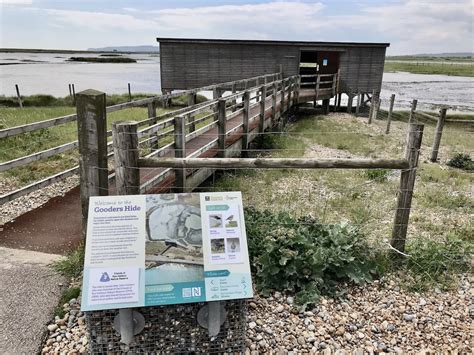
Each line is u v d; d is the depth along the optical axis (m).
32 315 3.27
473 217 6.29
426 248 4.48
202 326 2.71
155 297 2.53
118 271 2.56
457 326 3.42
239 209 2.83
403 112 23.02
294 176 8.20
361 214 6.08
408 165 4.04
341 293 3.78
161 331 2.73
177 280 2.58
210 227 2.75
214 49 19.95
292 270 3.81
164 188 5.08
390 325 3.39
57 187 6.30
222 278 2.62
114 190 5.20
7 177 6.67
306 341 3.18
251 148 10.48
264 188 7.32
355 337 3.26
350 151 11.40
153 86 38.25
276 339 3.18
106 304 2.49
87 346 2.99
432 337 3.27
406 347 3.16
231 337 2.84
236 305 2.76
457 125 19.00
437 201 7.04
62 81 41.69
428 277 4.09
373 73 20.80
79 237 4.61
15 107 18.94
